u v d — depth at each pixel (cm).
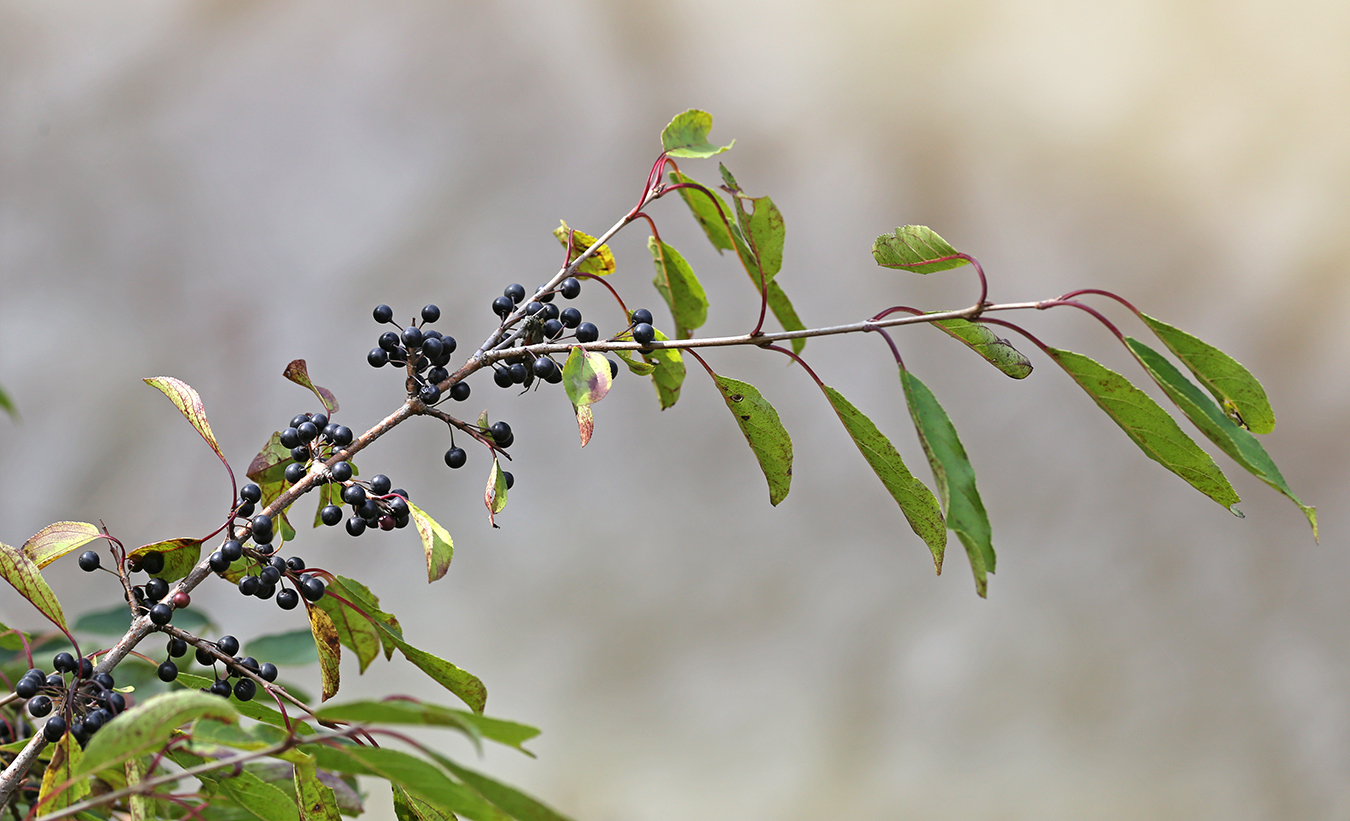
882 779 613
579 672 621
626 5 727
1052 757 617
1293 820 605
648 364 121
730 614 637
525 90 717
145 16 704
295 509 600
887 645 638
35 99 672
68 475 611
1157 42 720
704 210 143
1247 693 625
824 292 692
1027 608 643
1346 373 670
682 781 608
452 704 598
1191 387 111
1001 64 725
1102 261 702
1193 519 657
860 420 111
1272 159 702
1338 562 648
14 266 640
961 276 698
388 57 716
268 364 655
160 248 665
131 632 96
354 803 122
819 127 721
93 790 96
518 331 117
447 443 643
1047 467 663
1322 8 704
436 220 688
